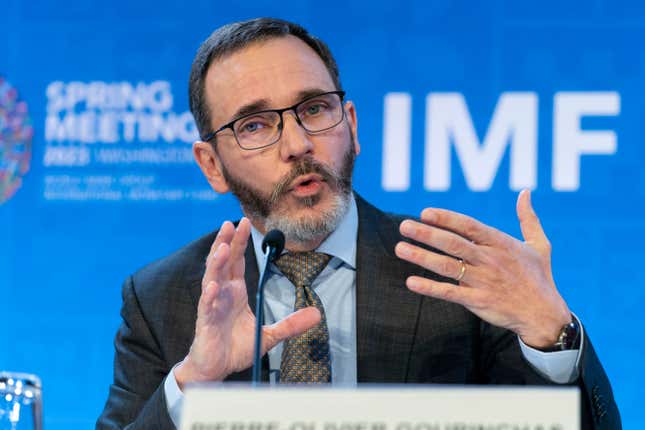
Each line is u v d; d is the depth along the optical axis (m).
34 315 10.05
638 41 9.21
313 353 5.42
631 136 9.18
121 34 10.05
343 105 5.66
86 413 9.98
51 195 10.06
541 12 9.37
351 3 9.71
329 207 5.43
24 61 10.10
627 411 9.10
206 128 5.84
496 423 3.00
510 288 4.66
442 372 5.55
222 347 4.66
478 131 9.43
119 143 10.00
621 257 9.16
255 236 5.98
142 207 9.98
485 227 4.66
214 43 5.73
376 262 5.81
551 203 9.27
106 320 10.02
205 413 3.04
